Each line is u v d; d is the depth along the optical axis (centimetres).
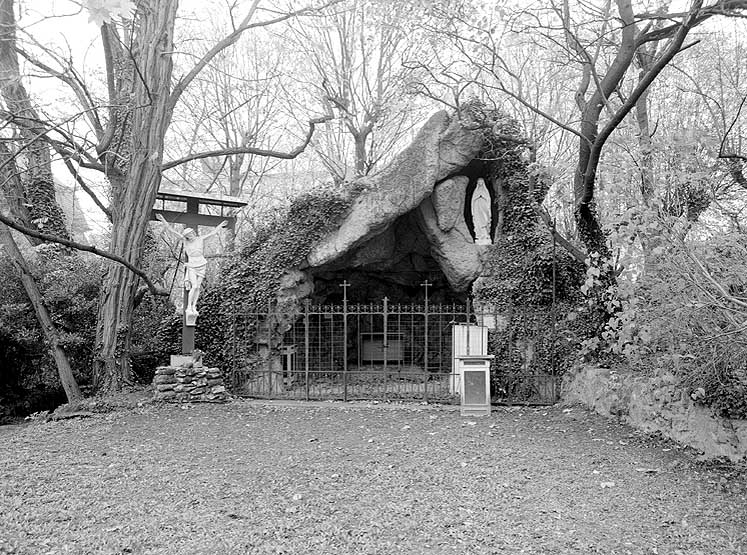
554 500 616
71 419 1095
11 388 1319
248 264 1424
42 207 1432
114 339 1271
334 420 1064
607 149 822
